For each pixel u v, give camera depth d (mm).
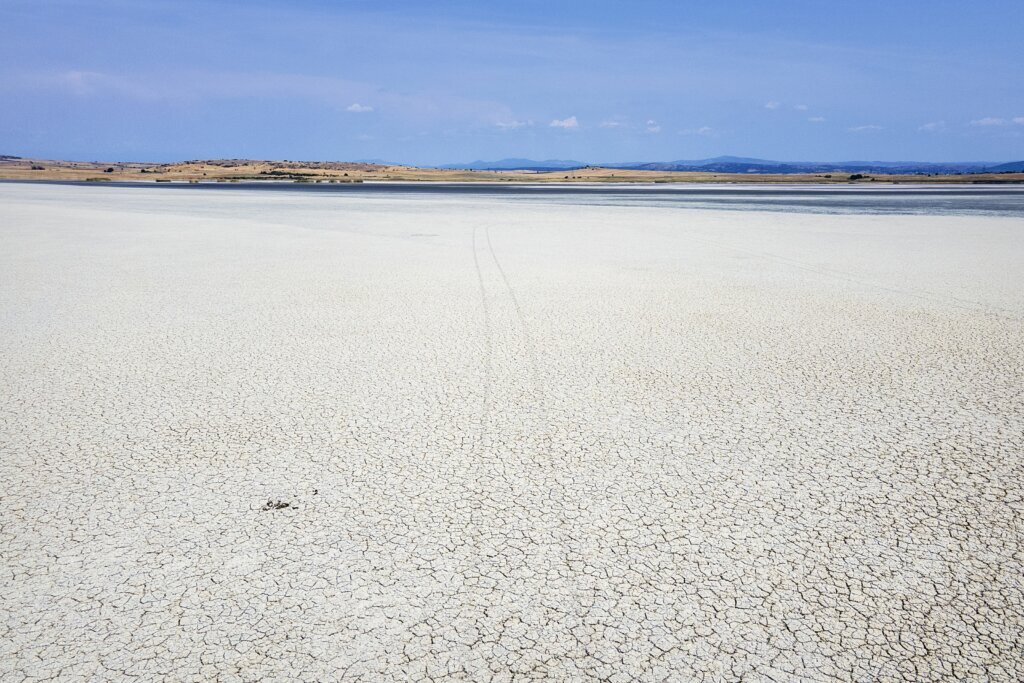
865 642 2598
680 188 87375
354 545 3246
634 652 2545
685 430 4617
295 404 5152
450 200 45312
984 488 3789
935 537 3305
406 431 4613
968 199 46969
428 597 2863
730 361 6230
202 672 2451
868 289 9922
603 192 67125
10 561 3139
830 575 3010
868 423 4734
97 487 3834
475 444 4398
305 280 10914
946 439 4453
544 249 15203
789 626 2686
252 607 2807
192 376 5863
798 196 54438
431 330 7500
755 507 3588
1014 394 5309
